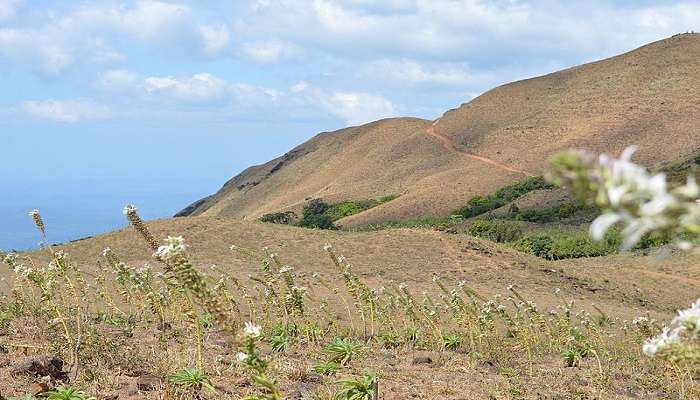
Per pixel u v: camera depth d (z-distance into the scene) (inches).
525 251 2015.3
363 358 496.4
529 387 442.3
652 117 4170.8
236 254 1472.7
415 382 426.0
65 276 409.1
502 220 2755.9
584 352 595.8
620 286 1338.6
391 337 591.2
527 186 3538.4
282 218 4077.3
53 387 333.1
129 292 576.4
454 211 3496.6
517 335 582.6
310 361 470.3
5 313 511.5
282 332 553.6
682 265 1526.8
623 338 708.7
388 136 5477.4
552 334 632.4
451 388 410.9
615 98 4626.0
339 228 3690.9
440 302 992.9
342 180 4985.2
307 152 6205.7
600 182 61.1
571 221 2551.7
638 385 474.3
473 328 595.8
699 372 502.6
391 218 3710.6
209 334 537.0
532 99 5182.1
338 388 373.1
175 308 541.6
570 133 4360.2
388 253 1476.4
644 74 4766.2
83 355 401.1
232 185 6584.6
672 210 58.4
